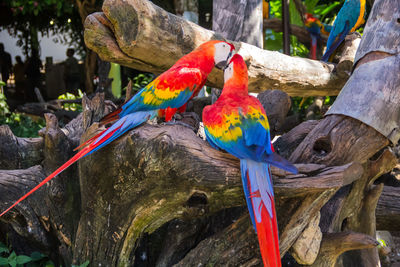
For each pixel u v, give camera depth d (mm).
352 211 3188
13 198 3107
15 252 3520
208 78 3391
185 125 2658
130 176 2646
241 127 2172
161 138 2387
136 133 2502
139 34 2758
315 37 6707
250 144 2127
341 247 2748
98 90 9469
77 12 14500
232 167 2332
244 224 2658
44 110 8547
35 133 7113
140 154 2496
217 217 3184
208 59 2572
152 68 3139
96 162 2764
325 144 2643
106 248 3031
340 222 3076
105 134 2459
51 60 16156
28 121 8078
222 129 2205
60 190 3223
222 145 2217
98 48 2871
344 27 4562
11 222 3213
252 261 2609
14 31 15820
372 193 3195
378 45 2742
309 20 6652
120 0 2701
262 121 2201
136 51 2842
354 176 2236
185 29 3057
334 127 2574
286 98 3285
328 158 2508
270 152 2100
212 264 2705
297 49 8281
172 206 2639
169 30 2934
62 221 3256
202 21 9445
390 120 2537
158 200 2631
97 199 2912
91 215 3014
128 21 2746
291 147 3137
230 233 2693
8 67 15516
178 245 3117
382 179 4016
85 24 2824
